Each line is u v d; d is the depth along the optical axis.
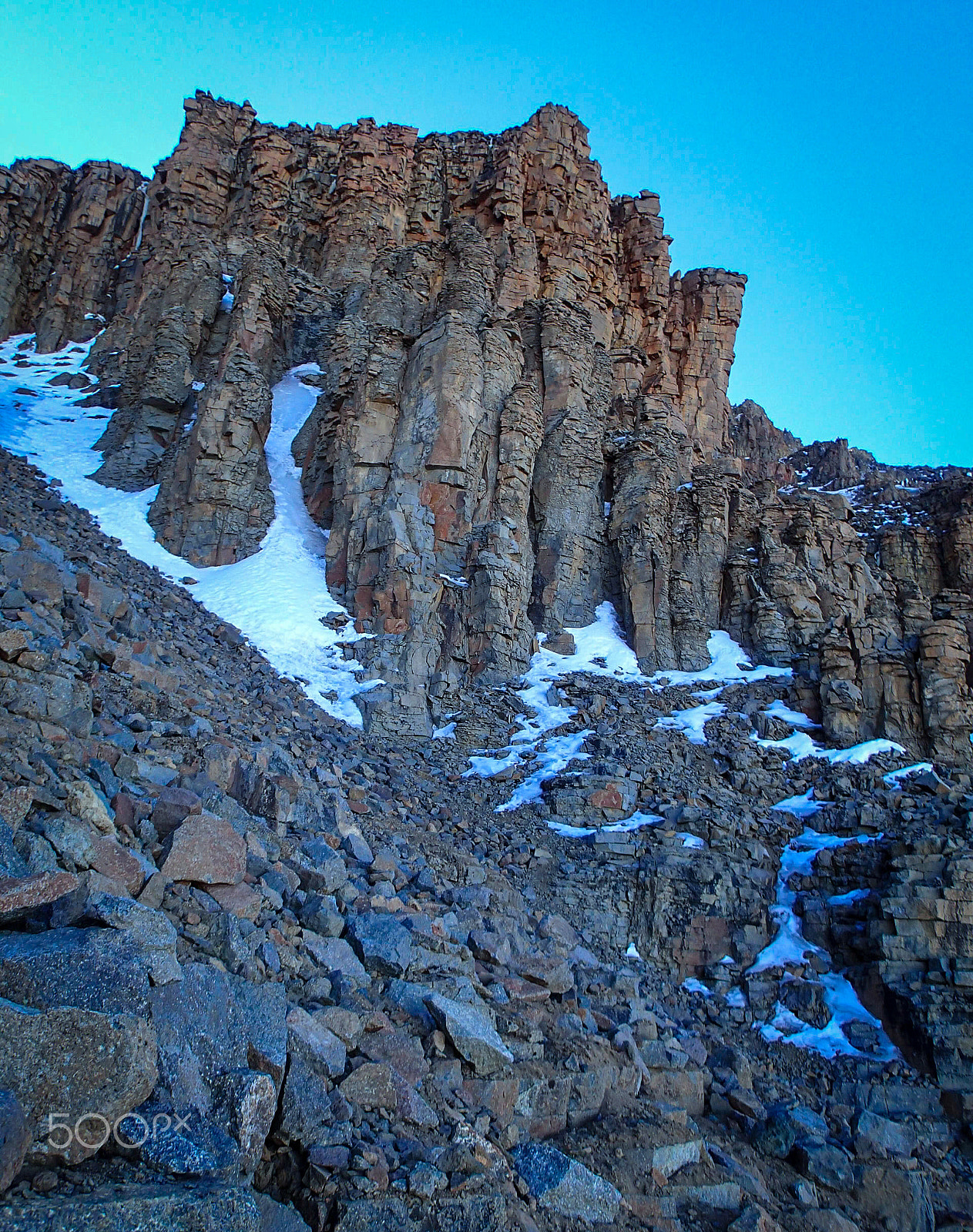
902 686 22.91
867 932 15.34
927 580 38.41
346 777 17.09
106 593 16.42
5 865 6.32
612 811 18.52
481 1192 6.52
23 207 49.66
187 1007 6.05
